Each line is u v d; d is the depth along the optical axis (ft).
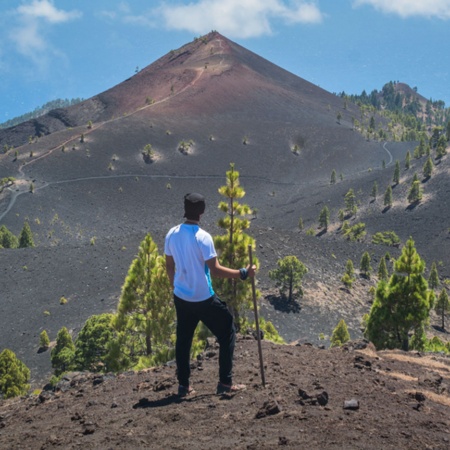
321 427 16.34
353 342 34.19
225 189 75.82
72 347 216.95
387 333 88.28
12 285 383.04
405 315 85.15
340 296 393.29
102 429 18.45
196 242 19.97
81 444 16.98
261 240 454.40
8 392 169.78
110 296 359.66
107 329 152.46
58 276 393.50
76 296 364.38
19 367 184.44
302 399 19.17
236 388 21.52
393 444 15.15
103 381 28.68
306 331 334.24
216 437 16.35
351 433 15.83
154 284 73.56
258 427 16.78
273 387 21.57
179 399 21.20
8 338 309.83
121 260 414.00
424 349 88.53
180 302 20.63
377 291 88.79
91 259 417.49
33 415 23.44
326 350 31.50
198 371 26.48
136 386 25.45
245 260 75.36
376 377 24.11
